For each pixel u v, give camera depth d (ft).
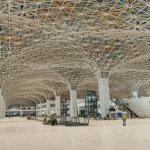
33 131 63.36
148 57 135.74
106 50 122.72
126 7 75.56
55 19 84.28
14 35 97.60
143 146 30.66
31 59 138.00
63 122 92.84
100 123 92.02
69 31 94.48
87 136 45.47
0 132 62.44
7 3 68.13
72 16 82.69
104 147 30.66
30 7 73.15
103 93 139.54
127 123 87.15
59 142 37.68
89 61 137.49
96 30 95.30
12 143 38.81
